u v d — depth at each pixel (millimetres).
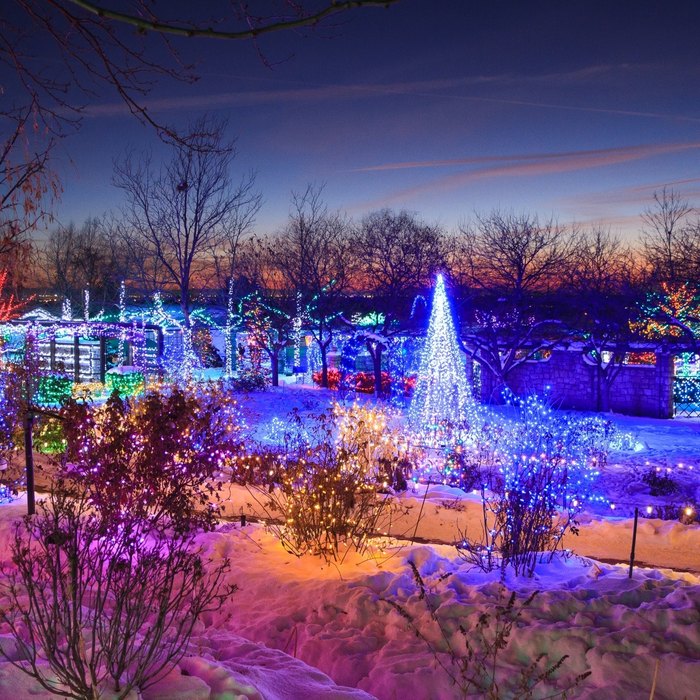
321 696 3562
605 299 27688
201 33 2209
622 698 3674
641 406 26609
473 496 10125
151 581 4480
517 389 29109
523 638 4195
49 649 3059
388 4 2092
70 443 6082
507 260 29469
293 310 33438
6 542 6016
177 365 30047
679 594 4590
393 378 32406
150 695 3109
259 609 5320
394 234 32875
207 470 6387
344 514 6777
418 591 5207
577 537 8117
